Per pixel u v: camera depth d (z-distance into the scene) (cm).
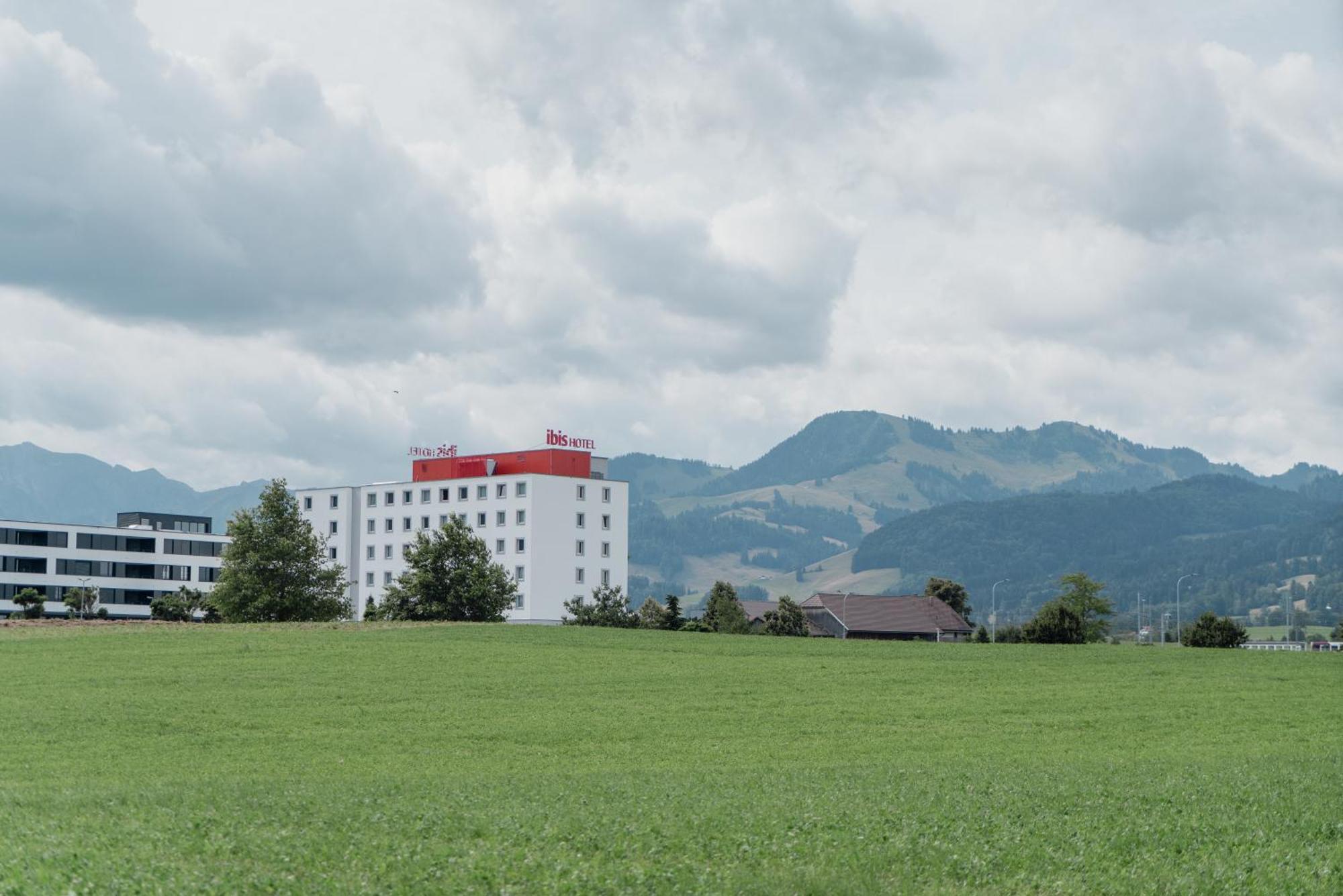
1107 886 2089
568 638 9681
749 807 2914
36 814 2736
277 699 6431
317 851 2208
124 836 2359
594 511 19488
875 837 2439
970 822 2659
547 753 4969
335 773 4281
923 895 2030
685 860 2202
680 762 4728
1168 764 4372
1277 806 2956
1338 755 4619
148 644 8675
